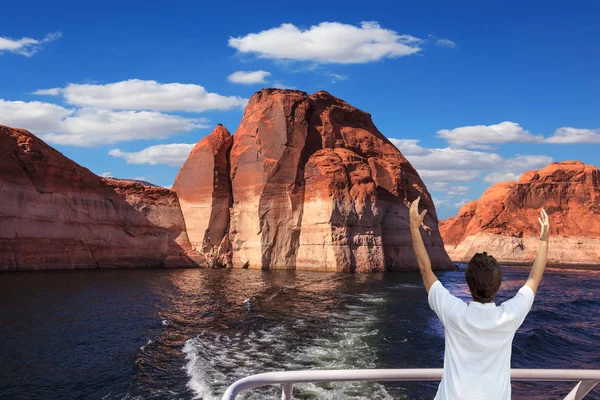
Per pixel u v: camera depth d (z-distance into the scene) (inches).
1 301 965.2
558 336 786.2
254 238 2117.4
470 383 101.4
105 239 1964.8
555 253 6151.6
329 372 120.8
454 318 105.9
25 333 691.4
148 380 486.0
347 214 2025.1
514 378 129.4
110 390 455.5
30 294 1079.0
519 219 6619.1
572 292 1705.2
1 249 1592.0
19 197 1660.9
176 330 737.0
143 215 2102.6
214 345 634.8
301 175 2127.2
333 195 2020.2
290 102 2175.2
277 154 2117.4
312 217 2058.3
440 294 110.9
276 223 2097.7
